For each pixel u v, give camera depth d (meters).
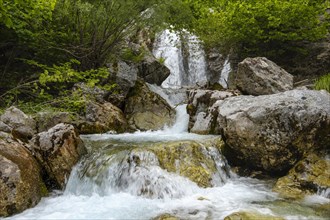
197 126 9.51
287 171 6.82
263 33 12.80
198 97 10.19
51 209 5.41
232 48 14.54
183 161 6.62
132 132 10.38
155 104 11.38
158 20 11.82
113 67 12.19
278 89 9.18
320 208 5.20
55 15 10.84
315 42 13.13
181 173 6.38
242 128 6.82
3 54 11.28
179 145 6.88
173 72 16.84
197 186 6.23
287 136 6.54
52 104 9.86
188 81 16.45
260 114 6.74
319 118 6.47
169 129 10.67
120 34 12.40
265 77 9.38
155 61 14.35
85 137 8.75
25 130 7.02
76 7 10.42
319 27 12.24
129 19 11.50
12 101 10.43
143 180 6.12
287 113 6.58
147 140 8.30
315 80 10.66
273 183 6.61
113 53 13.48
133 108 11.29
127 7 10.88
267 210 5.09
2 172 5.26
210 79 15.63
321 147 6.78
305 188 6.02
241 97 7.96
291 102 6.74
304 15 12.05
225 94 9.63
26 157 5.84
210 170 6.68
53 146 6.44
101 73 10.67
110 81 11.76
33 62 9.98
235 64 14.55
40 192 5.82
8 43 10.54
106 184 6.38
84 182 6.48
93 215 5.14
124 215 5.14
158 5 11.70
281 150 6.59
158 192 5.94
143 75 14.07
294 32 12.56
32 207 5.48
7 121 6.94
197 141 7.46
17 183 5.31
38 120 7.92
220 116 7.48
